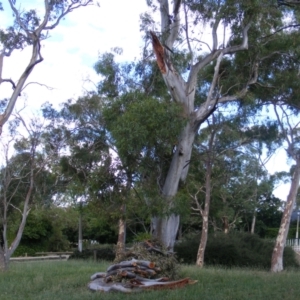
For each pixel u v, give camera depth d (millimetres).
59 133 28406
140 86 21266
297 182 30984
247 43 19703
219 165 33812
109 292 15258
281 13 20953
